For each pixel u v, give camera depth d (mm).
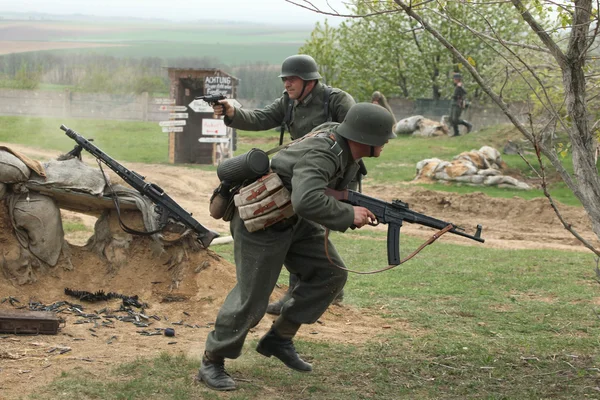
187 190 18062
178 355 5387
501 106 4859
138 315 6328
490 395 5027
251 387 4914
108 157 6695
